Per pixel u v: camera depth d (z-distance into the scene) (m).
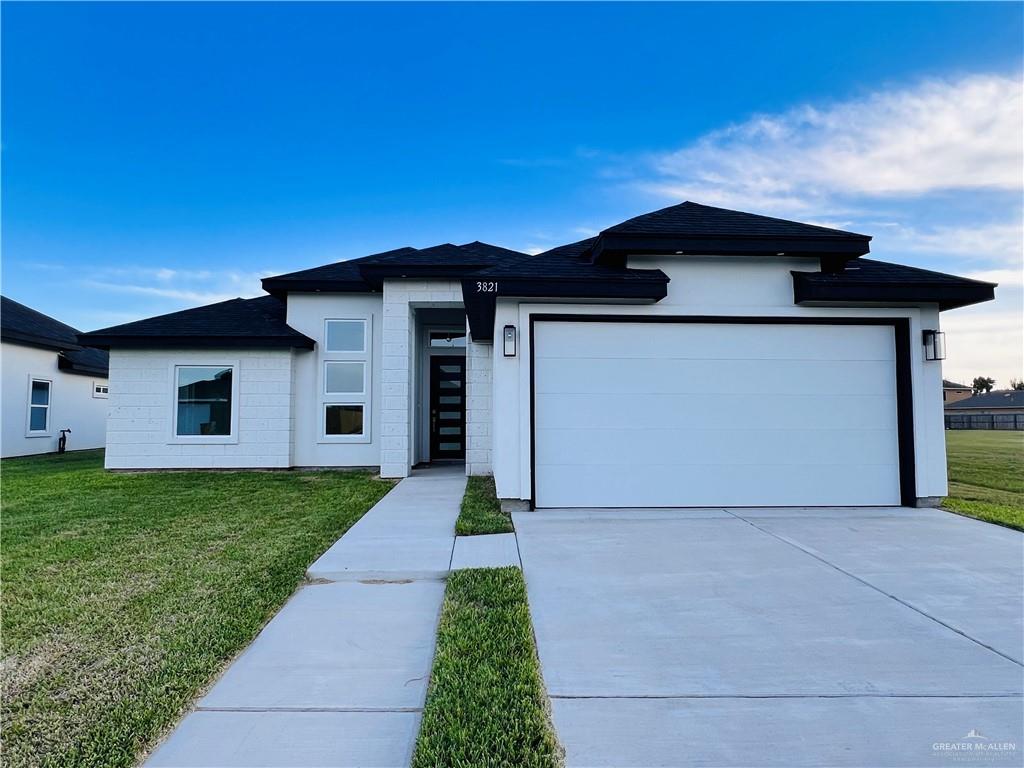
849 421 6.85
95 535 5.57
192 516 6.50
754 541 5.20
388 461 9.99
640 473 6.74
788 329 6.87
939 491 6.75
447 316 12.12
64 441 15.53
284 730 2.26
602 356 6.78
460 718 2.26
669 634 3.15
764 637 3.11
